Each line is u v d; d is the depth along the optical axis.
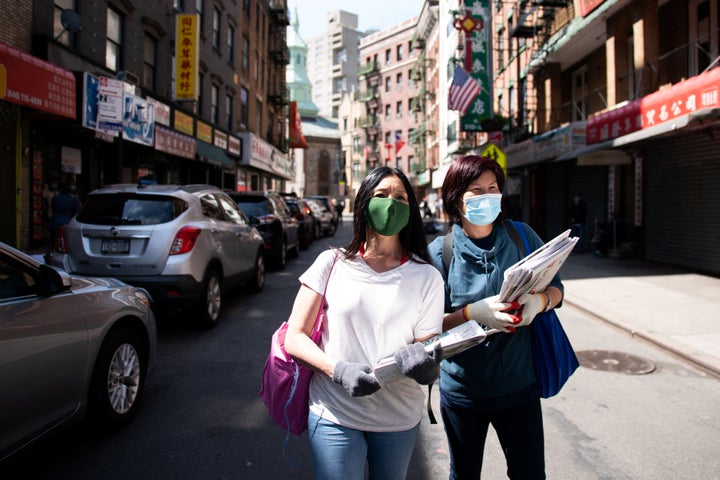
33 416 2.98
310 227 20.08
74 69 12.70
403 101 68.88
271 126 41.00
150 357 4.38
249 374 5.20
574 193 18.55
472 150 29.20
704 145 11.34
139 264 6.15
